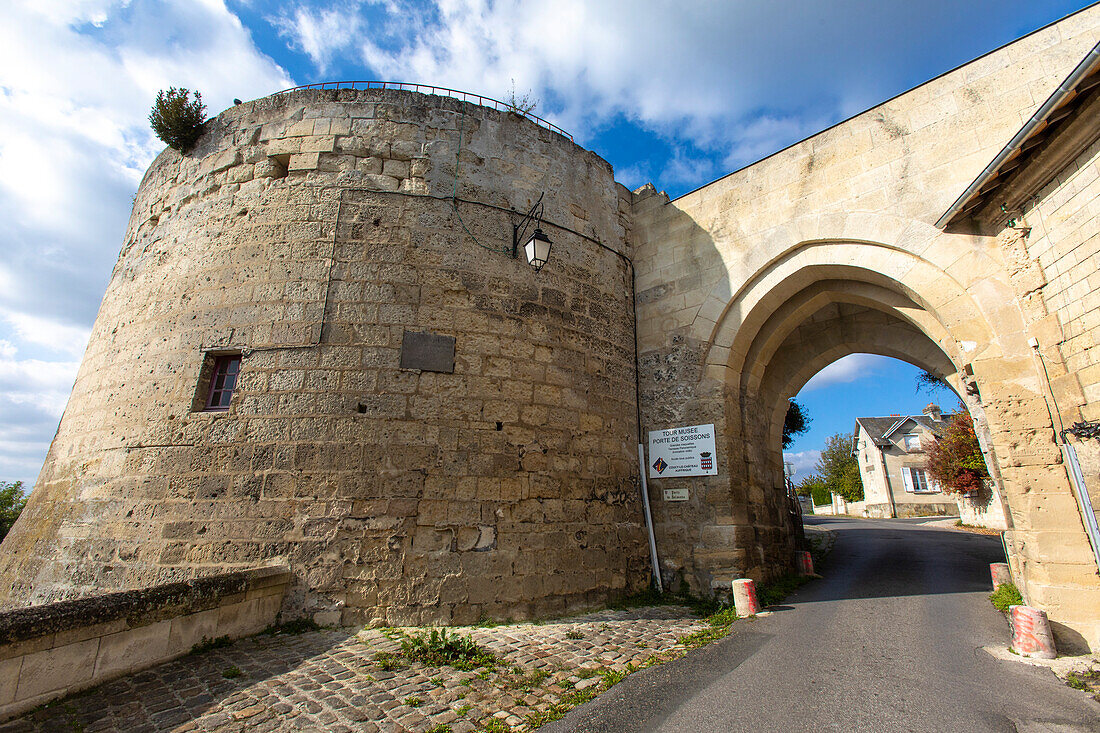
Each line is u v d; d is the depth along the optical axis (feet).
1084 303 16.98
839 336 34.24
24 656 11.84
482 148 26.96
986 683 13.80
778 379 35.81
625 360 30.09
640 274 32.73
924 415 115.85
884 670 14.84
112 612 13.62
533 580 21.63
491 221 25.98
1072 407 17.67
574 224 29.30
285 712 12.03
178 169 27.58
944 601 23.30
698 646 17.72
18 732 10.93
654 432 29.48
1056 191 17.98
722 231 29.96
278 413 20.79
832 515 131.75
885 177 24.71
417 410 21.59
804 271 26.86
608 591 24.17
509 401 23.56
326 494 19.84
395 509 20.18
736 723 11.59
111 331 26.17
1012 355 19.92
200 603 15.84
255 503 19.72
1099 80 15.14
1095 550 16.74
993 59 22.76
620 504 26.43
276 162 25.31
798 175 27.71
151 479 20.71
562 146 30.04
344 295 22.53
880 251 24.39
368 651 16.25
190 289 23.94
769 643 17.79
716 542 26.00
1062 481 18.24
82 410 25.08
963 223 21.98
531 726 11.57
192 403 21.43
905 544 47.83
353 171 24.64
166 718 11.68
